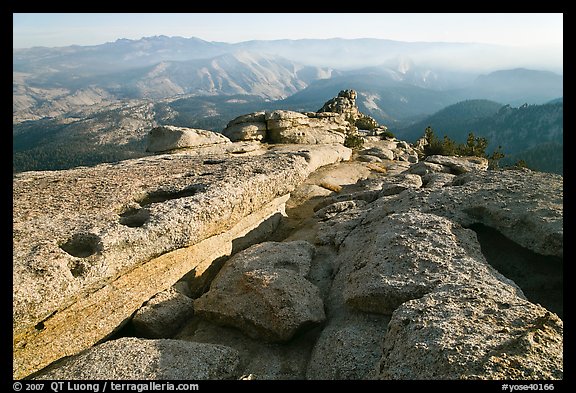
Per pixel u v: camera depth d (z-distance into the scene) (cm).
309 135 4834
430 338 788
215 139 3600
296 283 1231
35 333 1071
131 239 1284
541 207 1315
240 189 1786
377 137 7538
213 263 1698
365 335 1013
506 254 1345
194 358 1009
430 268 1101
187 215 1475
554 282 1242
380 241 1292
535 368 692
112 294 1270
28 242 1199
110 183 1819
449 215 1448
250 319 1147
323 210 2170
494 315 852
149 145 3444
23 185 1786
